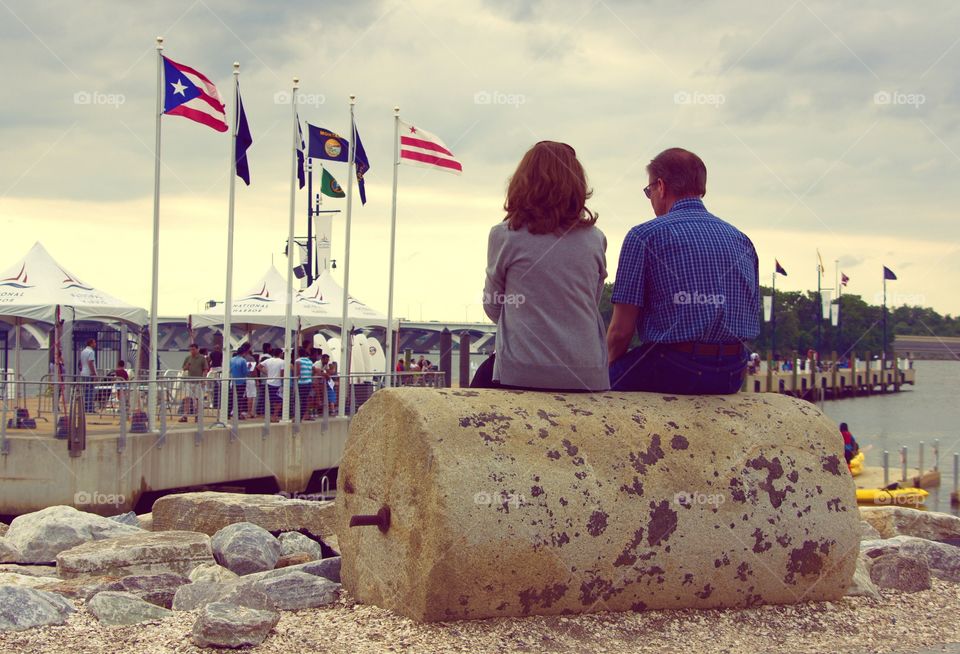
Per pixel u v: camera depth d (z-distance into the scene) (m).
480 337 58.06
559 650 4.32
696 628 4.72
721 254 5.11
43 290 23.98
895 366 127.19
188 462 21.81
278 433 24.83
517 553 4.43
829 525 5.06
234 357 26.17
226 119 22.50
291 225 26.92
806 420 5.25
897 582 5.69
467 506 4.36
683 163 5.37
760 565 4.93
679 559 4.75
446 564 4.37
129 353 31.16
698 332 5.04
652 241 5.14
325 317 32.28
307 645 4.34
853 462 31.94
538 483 4.51
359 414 5.16
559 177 4.90
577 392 5.04
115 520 10.23
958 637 4.79
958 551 6.30
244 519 9.27
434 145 26.89
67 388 21.92
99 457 19.64
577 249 4.92
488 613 4.55
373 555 4.95
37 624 4.73
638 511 4.66
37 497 19.11
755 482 4.95
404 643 4.31
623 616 4.75
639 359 5.27
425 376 32.72
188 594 5.36
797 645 4.57
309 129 28.58
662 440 4.85
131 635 4.57
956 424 68.25
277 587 5.04
